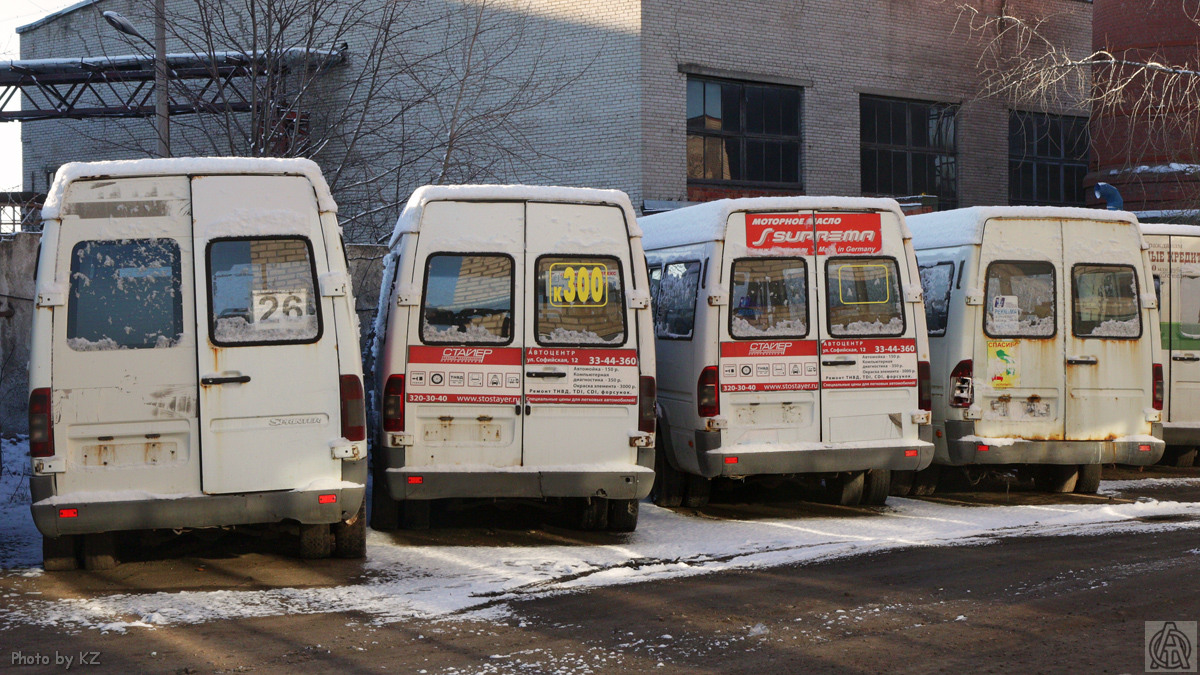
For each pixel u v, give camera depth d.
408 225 9.14
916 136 28.56
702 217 10.77
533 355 9.14
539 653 6.04
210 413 7.59
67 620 6.80
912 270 10.60
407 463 9.00
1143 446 11.43
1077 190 31.28
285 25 14.81
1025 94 24.41
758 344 10.34
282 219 7.76
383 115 18.36
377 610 7.01
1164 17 23.89
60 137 33.34
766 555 8.72
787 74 26.36
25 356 14.79
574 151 25.16
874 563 8.35
